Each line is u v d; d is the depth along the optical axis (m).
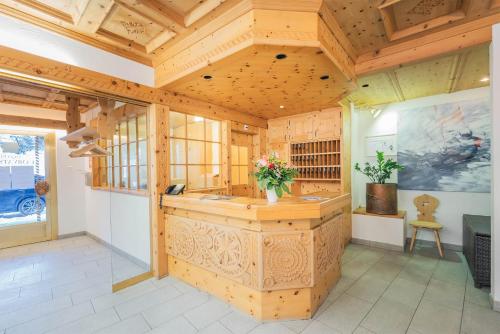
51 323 2.09
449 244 3.83
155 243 2.96
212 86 2.89
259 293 2.11
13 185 4.43
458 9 2.06
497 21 2.06
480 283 2.57
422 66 2.82
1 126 4.08
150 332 1.96
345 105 3.99
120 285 2.68
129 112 3.31
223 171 3.96
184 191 3.27
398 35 2.39
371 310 2.24
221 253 2.37
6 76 2.01
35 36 2.06
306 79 2.66
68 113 3.08
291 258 2.12
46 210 4.54
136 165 3.40
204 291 2.60
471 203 3.67
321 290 2.36
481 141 3.58
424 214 3.95
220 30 2.13
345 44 2.45
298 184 4.49
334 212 2.78
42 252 3.90
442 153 3.86
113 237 3.80
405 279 2.83
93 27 2.21
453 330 1.94
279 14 1.90
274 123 4.74
